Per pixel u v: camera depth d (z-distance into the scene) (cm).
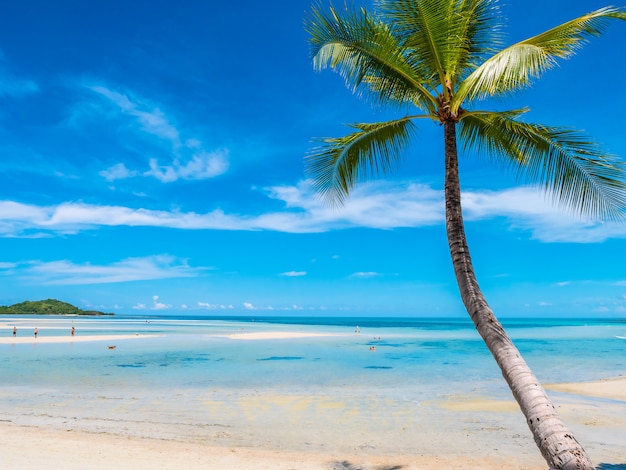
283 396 1502
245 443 957
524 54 539
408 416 1218
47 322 10994
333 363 2520
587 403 1415
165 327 8619
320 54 671
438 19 627
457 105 656
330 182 838
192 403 1371
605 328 9994
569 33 600
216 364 2428
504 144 792
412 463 841
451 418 1196
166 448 893
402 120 760
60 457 794
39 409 1265
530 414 504
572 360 2758
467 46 691
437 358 2838
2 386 1666
